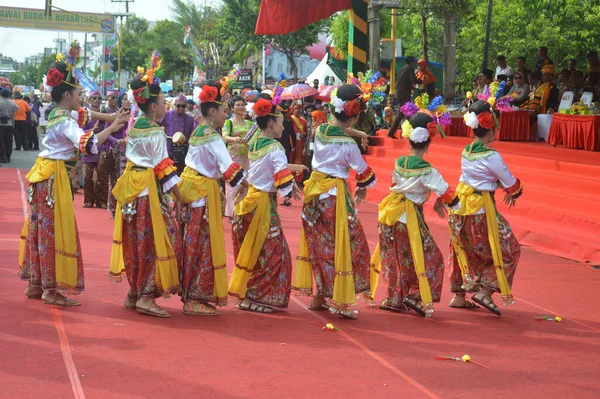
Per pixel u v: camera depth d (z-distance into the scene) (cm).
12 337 568
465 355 568
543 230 1098
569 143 1401
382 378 516
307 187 690
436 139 1717
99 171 1216
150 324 625
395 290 710
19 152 2617
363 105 687
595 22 3067
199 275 660
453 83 2078
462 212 706
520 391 502
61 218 658
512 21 3147
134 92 641
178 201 655
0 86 2594
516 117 1569
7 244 962
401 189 694
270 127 692
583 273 915
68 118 655
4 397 447
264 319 665
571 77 1642
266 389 483
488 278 709
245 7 3953
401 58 2566
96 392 462
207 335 602
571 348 609
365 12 2223
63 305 669
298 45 4006
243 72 2392
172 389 474
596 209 1113
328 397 475
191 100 1325
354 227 686
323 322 666
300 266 707
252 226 679
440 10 1966
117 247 659
